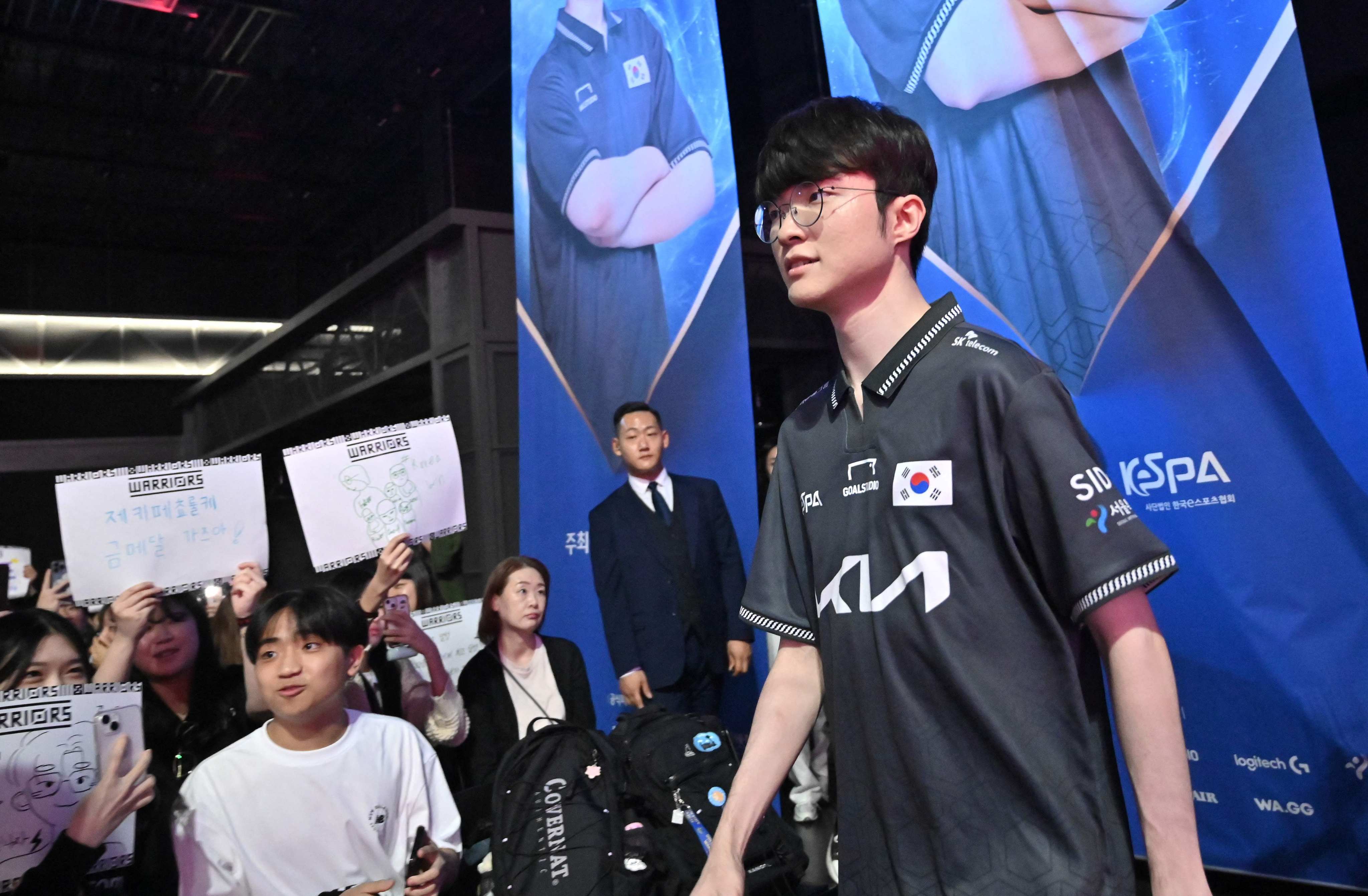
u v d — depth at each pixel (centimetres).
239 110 923
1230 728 219
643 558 313
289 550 1045
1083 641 77
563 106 350
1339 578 203
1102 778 74
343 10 751
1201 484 221
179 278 1340
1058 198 240
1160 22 224
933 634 77
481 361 588
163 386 1366
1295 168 207
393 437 231
